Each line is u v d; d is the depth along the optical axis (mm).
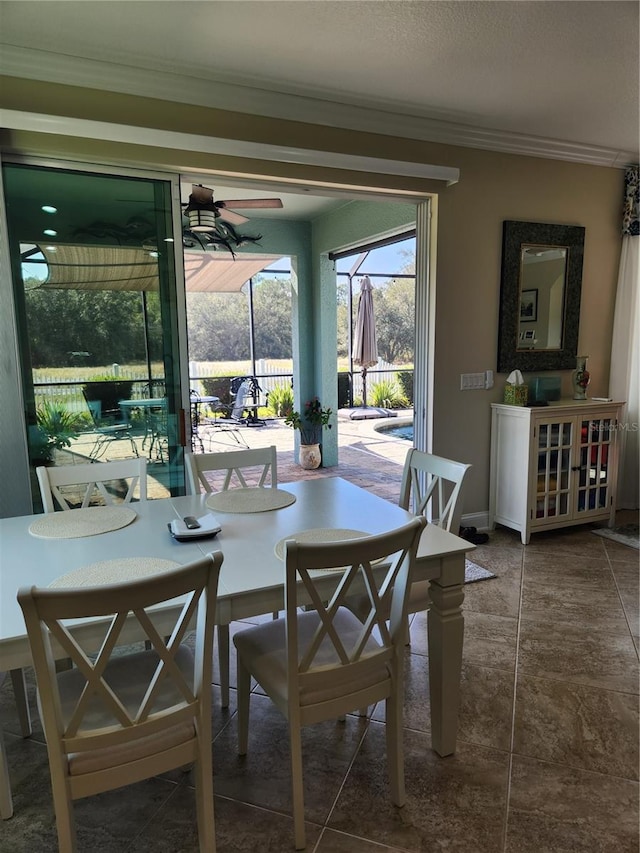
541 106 3137
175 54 2508
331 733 1960
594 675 2258
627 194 4082
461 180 3545
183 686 1330
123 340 2902
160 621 1420
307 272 6027
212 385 9453
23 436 2688
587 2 2133
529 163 3754
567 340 4055
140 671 1573
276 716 2064
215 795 1687
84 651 1361
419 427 3826
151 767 1331
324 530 1844
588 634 2572
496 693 2148
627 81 2826
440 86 2871
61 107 2568
